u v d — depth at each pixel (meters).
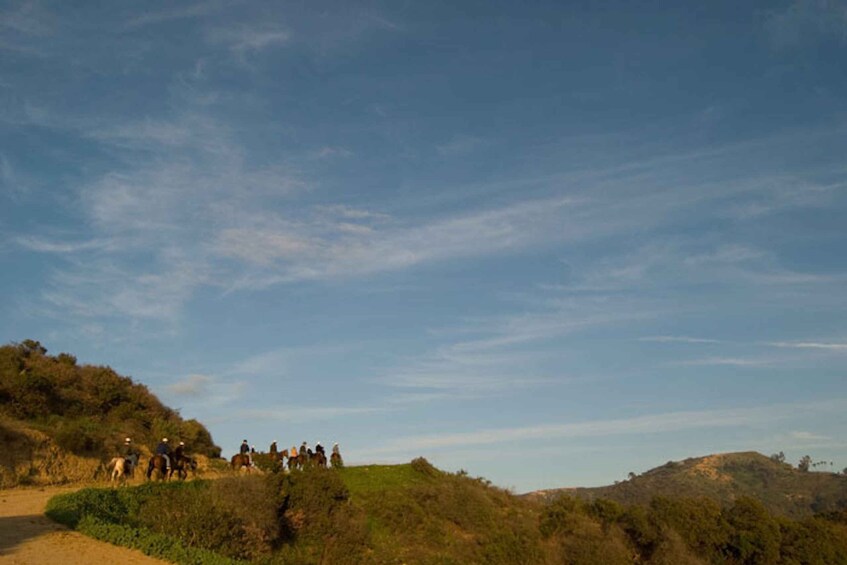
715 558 56.88
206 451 61.16
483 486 57.41
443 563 40.75
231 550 30.83
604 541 49.84
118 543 25.56
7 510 29.72
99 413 56.28
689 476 150.12
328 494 40.41
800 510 122.06
